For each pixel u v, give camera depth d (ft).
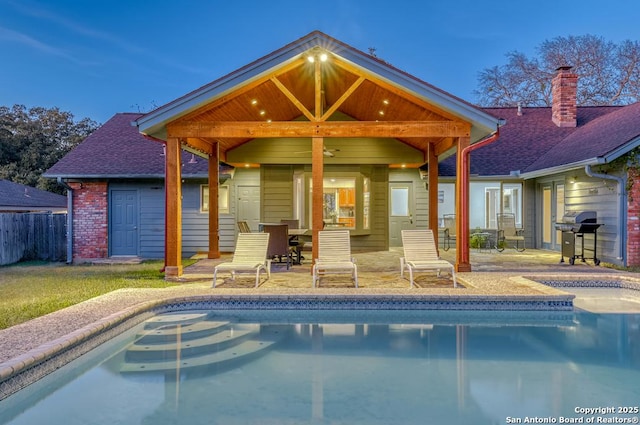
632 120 35.04
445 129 25.73
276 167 41.98
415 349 16.57
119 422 11.09
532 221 45.01
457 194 26.73
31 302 20.16
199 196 41.45
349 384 13.42
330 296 20.79
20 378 11.85
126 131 49.06
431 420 11.17
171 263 26.43
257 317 20.90
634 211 29.91
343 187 41.78
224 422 11.09
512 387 13.21
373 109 35.24
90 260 38.78
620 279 25.13
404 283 24.94
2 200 54.80
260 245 26.53
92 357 15.12
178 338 17.61
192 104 24.54
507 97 88.12
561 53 83.61
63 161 41.04
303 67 28.71
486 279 24.82
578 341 17.39
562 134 47.29
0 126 88.28
